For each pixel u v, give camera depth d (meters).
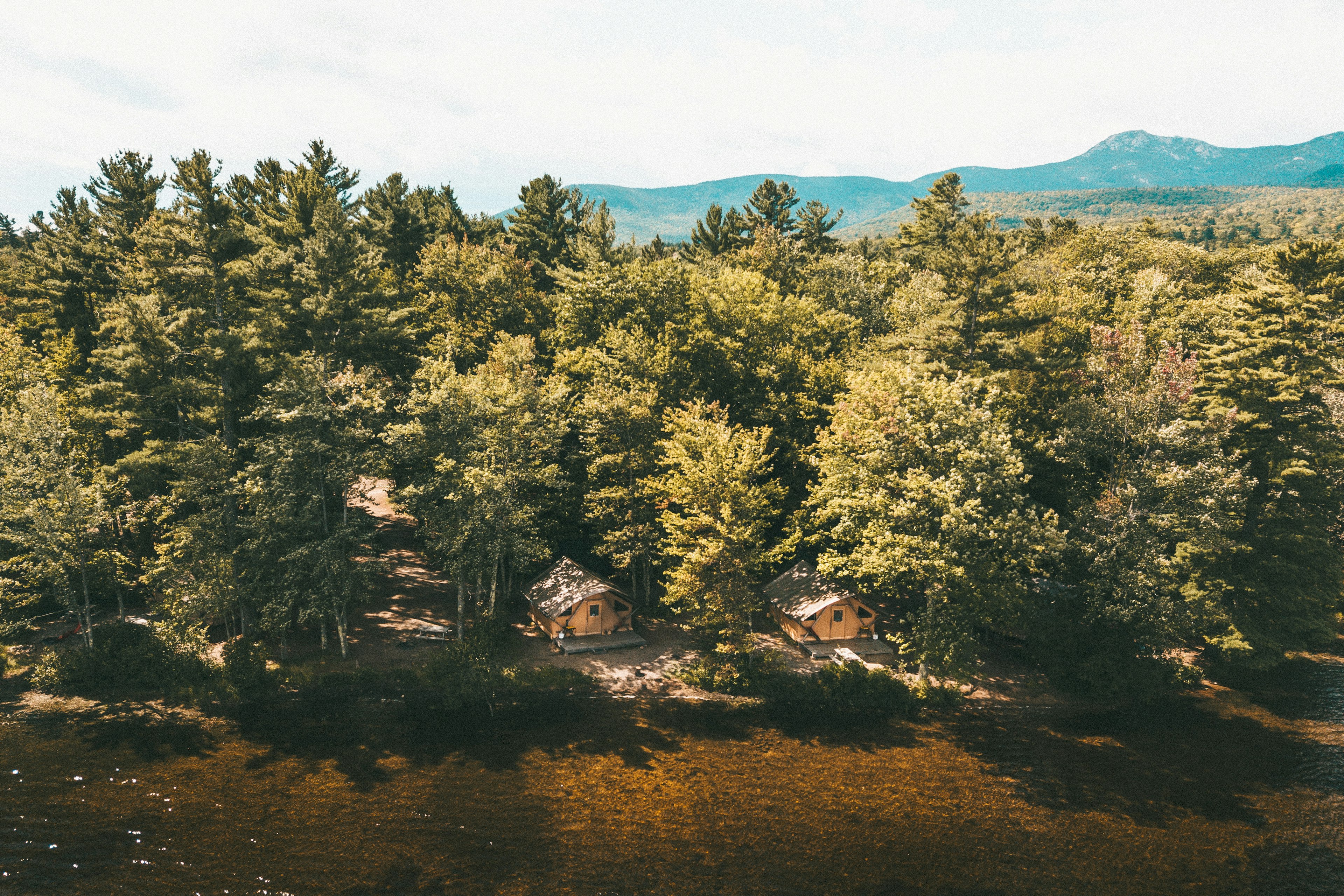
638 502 46.31
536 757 31.72
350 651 40.62
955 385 38.66
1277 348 40.25
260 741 32.41
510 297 63.22
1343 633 46.69
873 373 44.25
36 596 38.72
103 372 48.62
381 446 43.44
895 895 23.66
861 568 37.75
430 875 23.88
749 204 97.50
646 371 49.69
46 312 60.38
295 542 39.31
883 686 37.50
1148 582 36.34
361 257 47.59
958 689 37.94
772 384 50.38
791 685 37.97
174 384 38.00
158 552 38.78
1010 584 37.03
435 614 46.03
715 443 40.56
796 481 49.03
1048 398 47.91
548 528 48.28
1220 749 33.62
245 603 40.12
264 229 54.44
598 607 43.94
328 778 29.62
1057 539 36.16
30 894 22.17
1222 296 61.75
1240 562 41.19
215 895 22.55
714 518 39.19
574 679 38.56
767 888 23.80
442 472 41.19
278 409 38.12
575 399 49.94
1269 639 39.28
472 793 28.84
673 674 39.62
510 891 23.25
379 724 34.19
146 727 33.25
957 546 35.97
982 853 25.95
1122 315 58.00
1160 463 39.47
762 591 47.81
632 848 25.67
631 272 57.66
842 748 33.12
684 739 33.66
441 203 93.25
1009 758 32.50
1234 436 40.81
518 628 45.31
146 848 24.70
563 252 84.50
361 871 23.95
